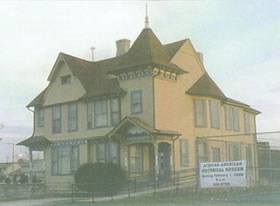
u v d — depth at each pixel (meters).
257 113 45.53
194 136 34.56
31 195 35.84
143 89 32.41
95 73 38.56
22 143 40.50
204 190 26.94
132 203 23.06
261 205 19.08
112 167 31.59
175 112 33.38
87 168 32.47
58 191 36.91
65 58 37.94
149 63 31.52
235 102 40.72
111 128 34.28
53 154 38.66
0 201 31.33
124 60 33.88
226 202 20.80
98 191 31.33
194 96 35.41
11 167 80.25
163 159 32.72
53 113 39.19
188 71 35.72
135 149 32.94
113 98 34.41
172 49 35.62
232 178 21.64
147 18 35.19
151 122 31.47
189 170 29.28
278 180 33.62
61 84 38.62
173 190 27.64
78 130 36.78
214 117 36.38
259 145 32.22
